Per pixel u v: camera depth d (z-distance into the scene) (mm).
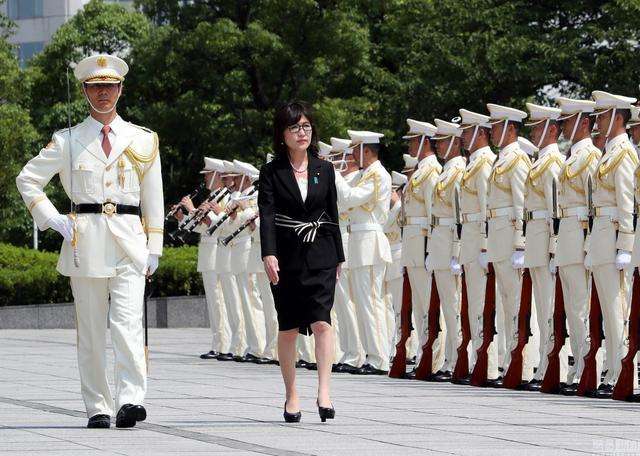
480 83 40875
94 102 14180
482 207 20016
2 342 30859
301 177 14281
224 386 18938
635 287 16984
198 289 40500
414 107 42219
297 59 47844
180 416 14695
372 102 45750
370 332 22406
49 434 13008
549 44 39156
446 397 17328
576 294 18406
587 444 12242
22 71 51562
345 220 22984
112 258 13922
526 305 19109
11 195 51344
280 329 14141
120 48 59562
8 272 39906
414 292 21844
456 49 40750
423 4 43344
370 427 13594
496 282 19969
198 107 48156
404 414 14953
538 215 19016
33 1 76875
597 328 17875
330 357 14148
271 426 13680
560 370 18375
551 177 18766
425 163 21625
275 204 14211
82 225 13961
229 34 46719
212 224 25859
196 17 48812
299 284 14062
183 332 37188
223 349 26062
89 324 13961
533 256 19000
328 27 47594
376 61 50969
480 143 20297
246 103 49594
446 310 20922
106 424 13672
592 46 40000
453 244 20797
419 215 21594
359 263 22344
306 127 14234
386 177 22391
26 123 51250
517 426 13734
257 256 25016
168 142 49438
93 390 13883
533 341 19344
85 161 14055
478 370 19547
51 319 39438
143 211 14367
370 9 50500
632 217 17562
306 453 11555
